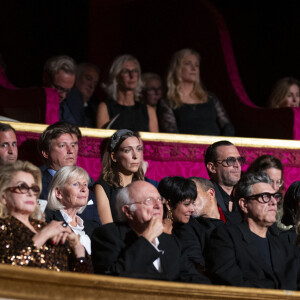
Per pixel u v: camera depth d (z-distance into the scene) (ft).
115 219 37.96
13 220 28.94
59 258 29.40
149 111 50.26
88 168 44.47
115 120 48.75
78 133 40.01
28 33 62.54
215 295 29.99
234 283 32.24
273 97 55.83
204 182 38.09
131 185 32.07
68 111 49.96
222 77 58.08
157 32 62.54
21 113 46.68
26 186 29.32
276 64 65.92
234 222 38.50
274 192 34.24
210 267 33.01
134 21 63.77
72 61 49.60
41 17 62.95
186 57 52.26
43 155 39.37
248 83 66.80
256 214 34.01
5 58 61.67
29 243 28.66
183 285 29.55
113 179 39.19
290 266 33.91
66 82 48.96
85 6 64.23
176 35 61.36
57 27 63.52
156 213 31.73
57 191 34.06
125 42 64.13
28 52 62.54
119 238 31.40
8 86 48.52
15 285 26.73
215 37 58.85
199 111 51.67
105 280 28.17
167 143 46.57
